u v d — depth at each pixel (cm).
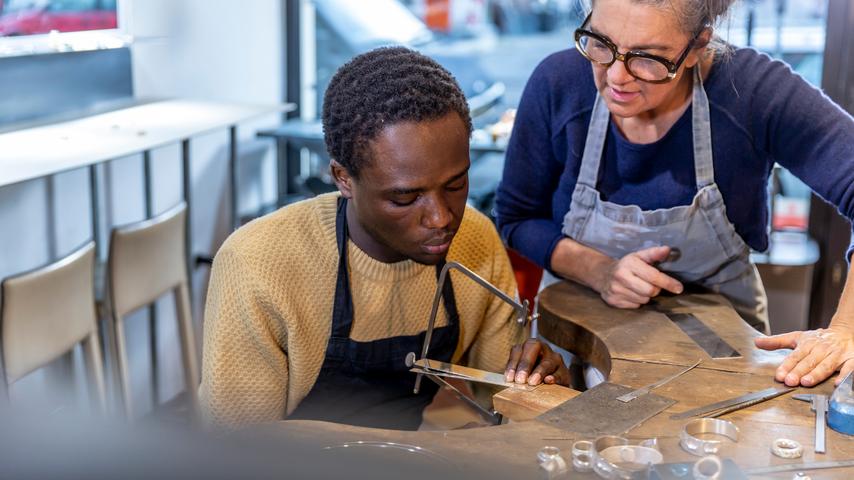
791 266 302
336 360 136
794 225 341
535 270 288
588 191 168
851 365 128
